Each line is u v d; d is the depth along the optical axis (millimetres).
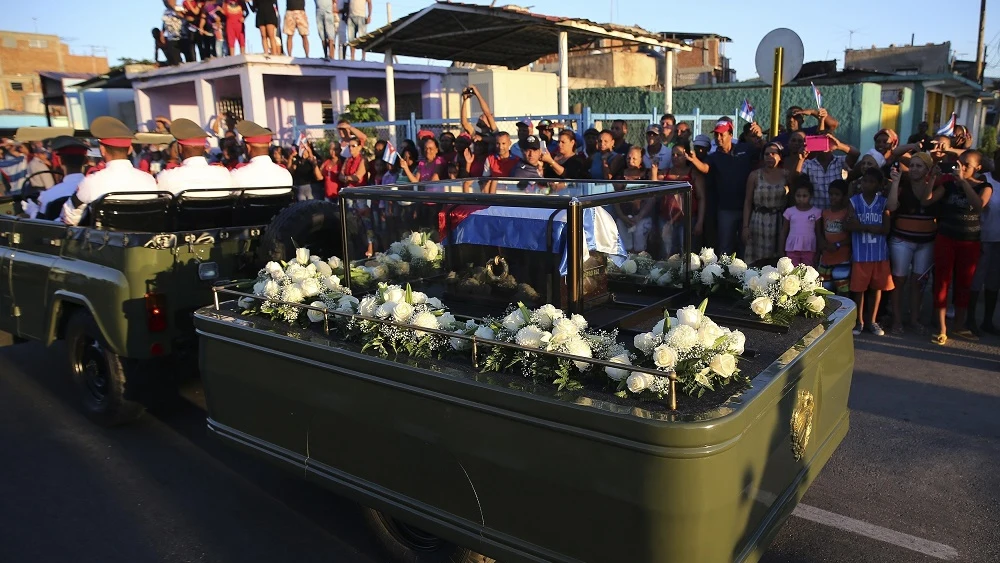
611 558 2412
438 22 9781
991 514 3732
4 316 5949
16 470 4598
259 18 13852
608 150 7559
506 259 3148
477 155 7715
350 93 16375
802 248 6523
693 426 2197
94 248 4934
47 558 3641
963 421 4820
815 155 6988
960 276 6352
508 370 2736
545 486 2508
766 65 7402
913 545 3504
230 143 10875
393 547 3395
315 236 5113
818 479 4152
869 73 16844
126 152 5480
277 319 3525
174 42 15734
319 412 3201
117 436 5121
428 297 3477
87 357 5281
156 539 3809
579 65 19969
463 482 2744
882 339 6551
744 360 2791
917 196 6316
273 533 3863
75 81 19688
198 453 4844
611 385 2543
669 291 3676
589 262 3217
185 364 5191
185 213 5305
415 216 3426
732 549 2422
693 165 7141
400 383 2854
